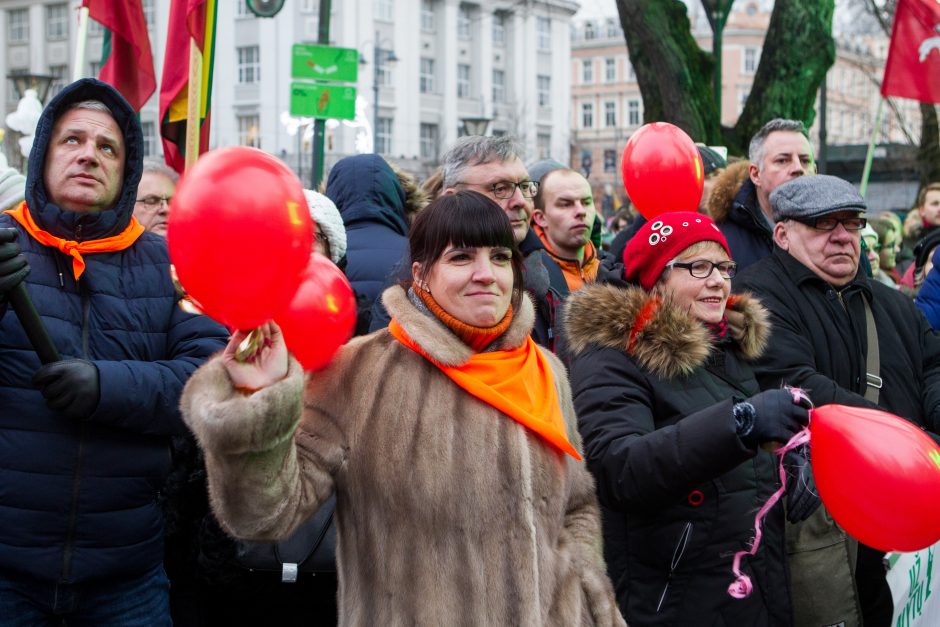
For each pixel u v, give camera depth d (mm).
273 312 1856
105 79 4840
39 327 2477
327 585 3230
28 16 47094
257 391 1909
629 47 11023
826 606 3150
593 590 2387
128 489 2658
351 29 44656
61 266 2682
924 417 3693
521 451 2268
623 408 2814
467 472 2203
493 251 2357
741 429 2482
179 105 4762
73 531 2578
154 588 2822
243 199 1736
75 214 2674
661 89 10773
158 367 2648
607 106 78812
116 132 2771
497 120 52375
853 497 2330
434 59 49875
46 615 2629
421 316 2330
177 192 1778
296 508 2070
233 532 2021
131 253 2809
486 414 2275
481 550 2182
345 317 2381
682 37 10812
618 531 2908
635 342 2916
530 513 2238
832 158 28516
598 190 51469
